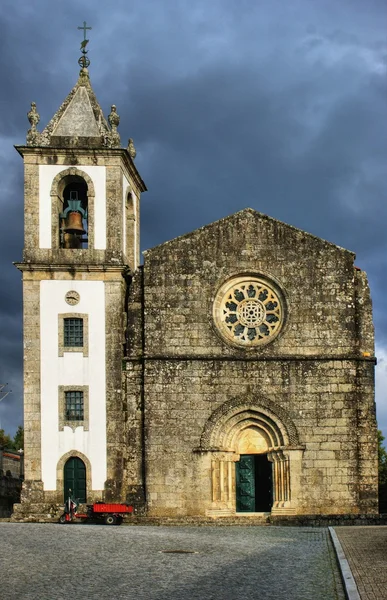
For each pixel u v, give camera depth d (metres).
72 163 57.59
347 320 55.34
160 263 56.06
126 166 59.84
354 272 55.88
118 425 55.16
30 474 54.97
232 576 29.02
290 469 53.94
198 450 54.25
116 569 30.20
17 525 48.66
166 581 27.97
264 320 55.69
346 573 27.94
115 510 52.78
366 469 54.06
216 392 54.81
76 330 56.28
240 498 54.94
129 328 56.12
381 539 39.12
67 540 38.56
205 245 56.16
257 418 54.88
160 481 54.19
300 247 56.00
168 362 55.06
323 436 54.34
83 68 60.72
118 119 58.69
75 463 55.19
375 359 54.97
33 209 57.12
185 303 55.66
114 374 55.62
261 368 54.97
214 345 55.22
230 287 56.09
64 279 56.56
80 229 57.50
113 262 56.56
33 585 26.78
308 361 54.94
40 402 55.56
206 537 41.94
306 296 55.59
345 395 54.66
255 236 56.19
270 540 40.44
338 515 52.91
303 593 25.98
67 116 58.81
